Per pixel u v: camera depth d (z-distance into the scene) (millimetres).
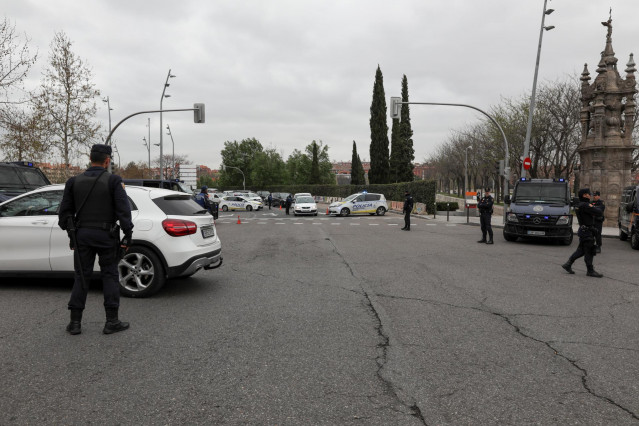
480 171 55719
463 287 7148
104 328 4625
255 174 94000
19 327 4793
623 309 5805
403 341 4457
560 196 14727
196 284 7211
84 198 4520
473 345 4355
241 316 5324
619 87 21047
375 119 51156
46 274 6316
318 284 7277
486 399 3184
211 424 2820
